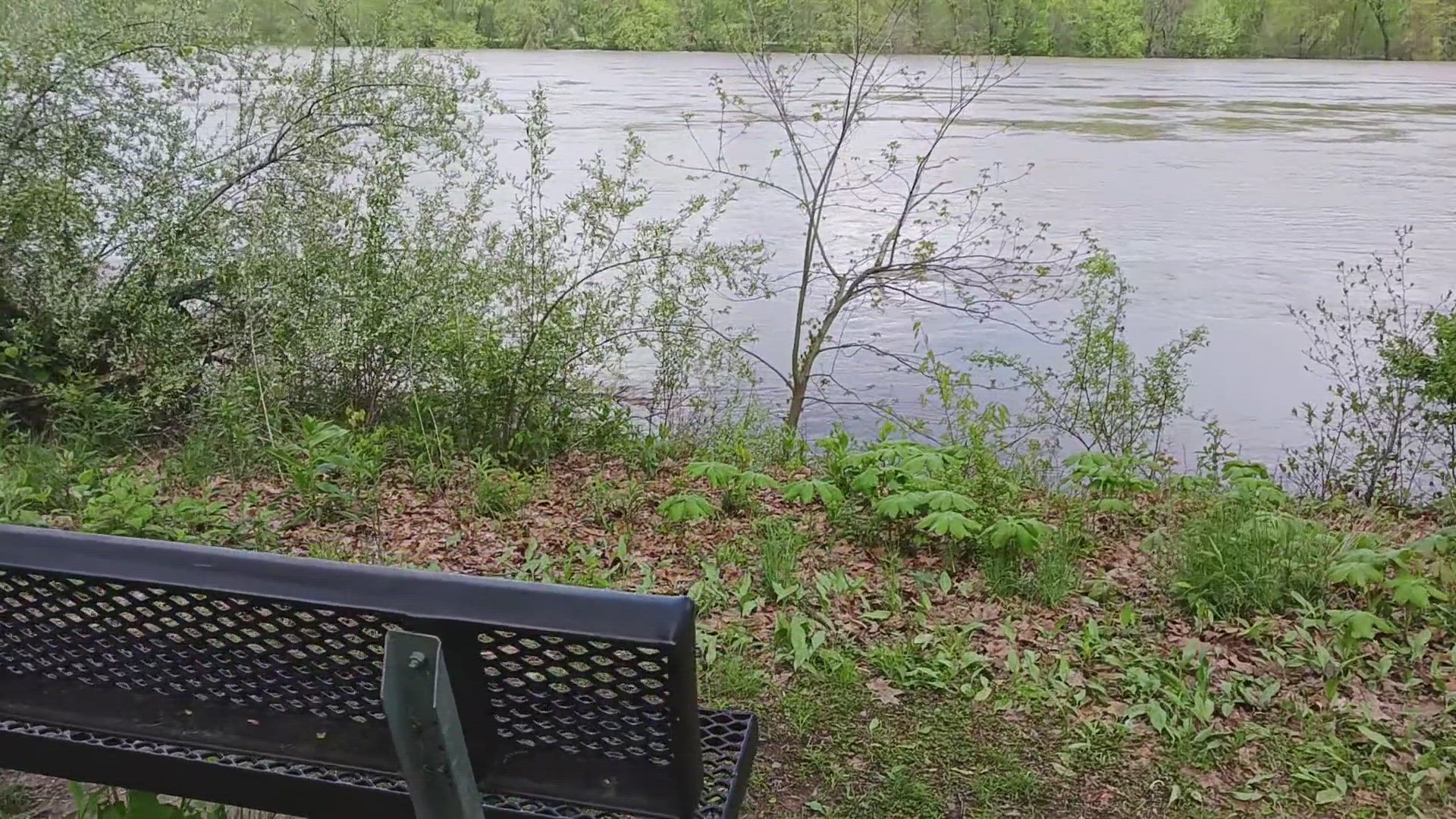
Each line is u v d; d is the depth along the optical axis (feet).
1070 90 135.33
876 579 15.17
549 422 23.82
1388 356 24.11
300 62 25.50
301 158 24.82
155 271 23.88
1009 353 37.70
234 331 24.21
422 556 16.11
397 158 24.50
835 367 36.65
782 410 32.96
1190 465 28.66
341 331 23.06
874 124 44.96
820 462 23.49
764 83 31.96
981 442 21.11
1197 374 36.83
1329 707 11.46
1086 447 26.61
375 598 4.77
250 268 23.32
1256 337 41.37
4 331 23.73
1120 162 84.02
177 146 25.02
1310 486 24.03
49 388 22.41
